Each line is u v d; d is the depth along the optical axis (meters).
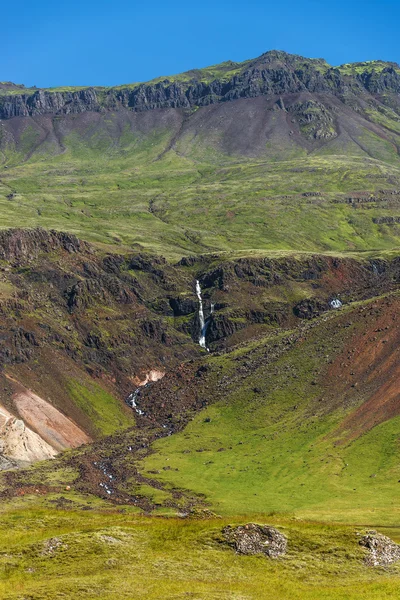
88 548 79.25
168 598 64.38
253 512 139.38
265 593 66.19
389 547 78.31
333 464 170.00
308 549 78.19
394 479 153.25
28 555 78.38
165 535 83.50
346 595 64.88
